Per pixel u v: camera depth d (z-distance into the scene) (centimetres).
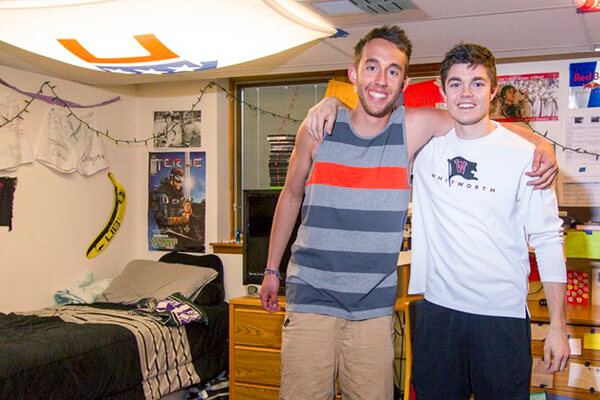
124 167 484
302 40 322
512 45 344
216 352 413
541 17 290
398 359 395
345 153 214
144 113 493
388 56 202
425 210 215
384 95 202
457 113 200
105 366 334
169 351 375
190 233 478
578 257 336
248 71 412
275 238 244
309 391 221
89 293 438
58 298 429
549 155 201
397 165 211
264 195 391
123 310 402
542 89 377
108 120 469
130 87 489
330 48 349
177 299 402
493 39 332
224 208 477
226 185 480
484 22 299
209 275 438
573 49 352
